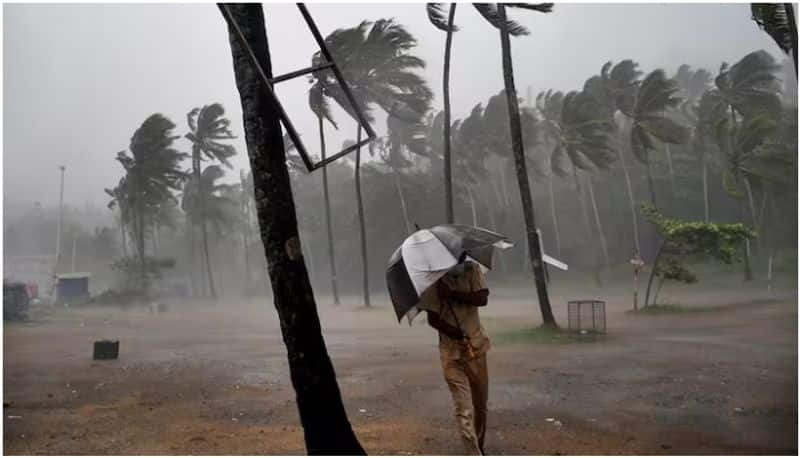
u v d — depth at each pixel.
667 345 9.06
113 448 4.62
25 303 17.19
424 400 6.18
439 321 3.95
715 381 6.42
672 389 6.16
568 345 9.55
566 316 14.27
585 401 5.81
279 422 5.47
